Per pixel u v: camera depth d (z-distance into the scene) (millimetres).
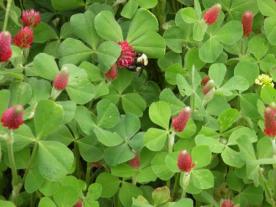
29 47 297
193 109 303
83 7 344
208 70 336
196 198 290
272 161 279
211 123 304
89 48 309
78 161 293
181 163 263
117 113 290
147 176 284
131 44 315
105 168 294
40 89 275
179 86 303
